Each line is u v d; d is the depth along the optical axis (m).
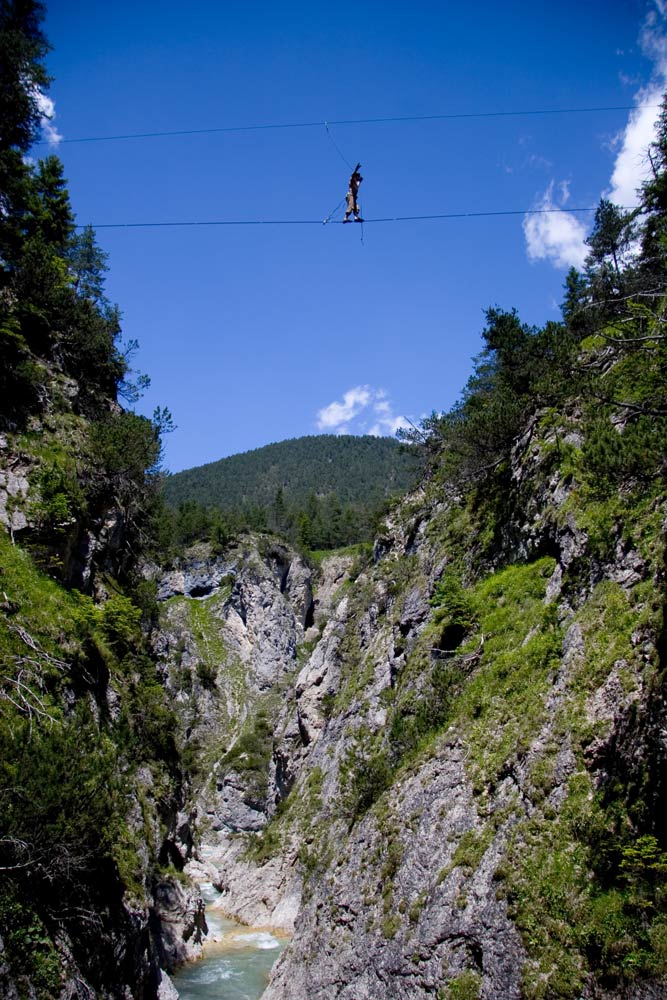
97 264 43.34
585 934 14.07
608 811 15.50
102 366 34.72
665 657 16.14
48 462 26.41
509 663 22.95
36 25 31.42
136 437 31.23
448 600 29.67
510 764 19.09
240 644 97.69
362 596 54.44
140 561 35.34
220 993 31.47
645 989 12.70
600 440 17.45
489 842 17.95
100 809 17.38
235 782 70.06
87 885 18.23
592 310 30.81
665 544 17.83
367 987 18.91
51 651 21.61
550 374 29.61
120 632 27.11
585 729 17.20
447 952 16.88
